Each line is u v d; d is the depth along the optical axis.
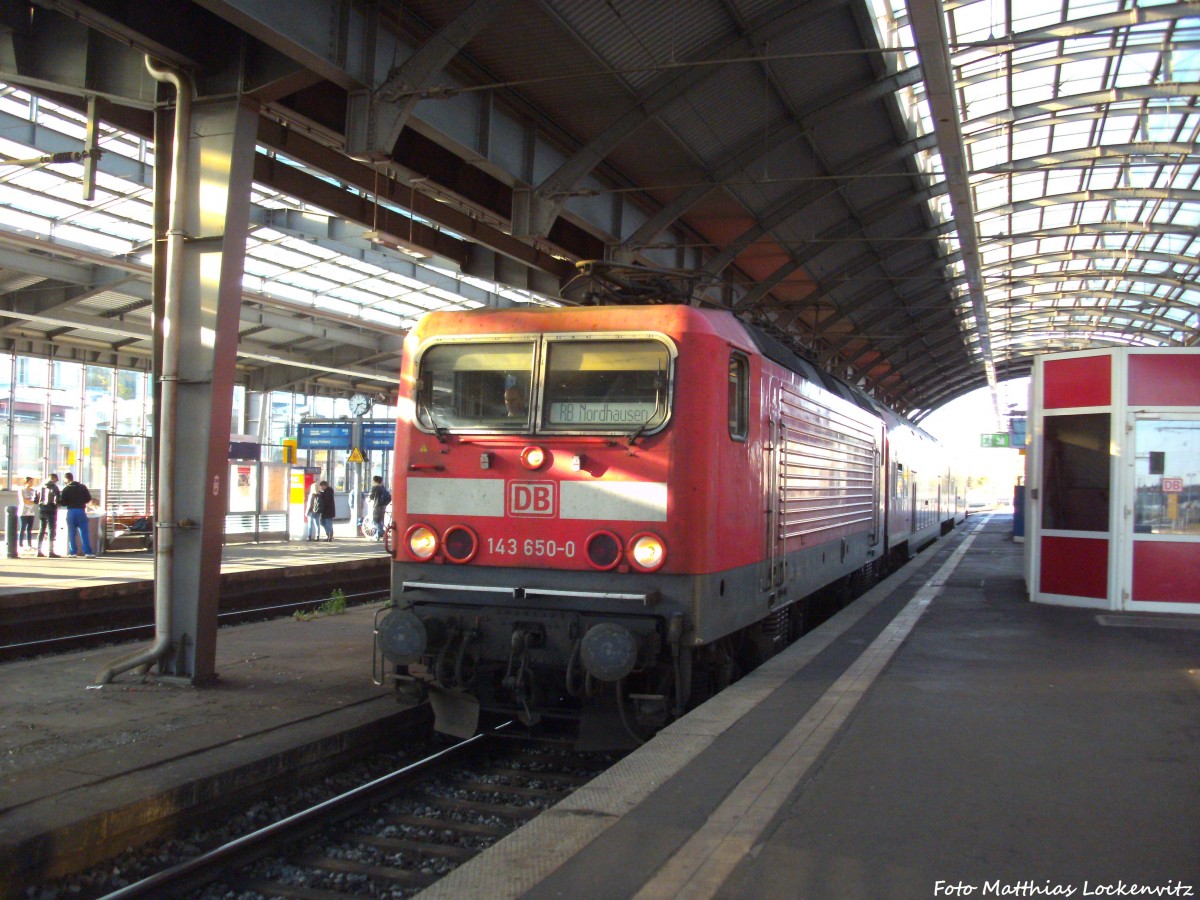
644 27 12.75
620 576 7.17
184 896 5.27
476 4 10.21
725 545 7.47
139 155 17.39
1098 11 17.58
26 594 13.07
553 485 7.34
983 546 27.19
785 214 20.19
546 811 4.86
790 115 16.75
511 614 7.35
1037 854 4.27
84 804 5.47
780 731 6.28
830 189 20.06
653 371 7.29
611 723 7.34
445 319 7.90
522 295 26.22
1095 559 12.19
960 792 5.10
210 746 6.69
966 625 10.84
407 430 7.82
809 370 11.31
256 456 27.78
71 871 5.19
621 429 7.26
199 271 8.82
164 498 8.71
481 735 7.80
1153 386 11.80
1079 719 6.62
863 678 7.93
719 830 4.54
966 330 42.12
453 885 4.03
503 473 7.48
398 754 7.79
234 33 8.85
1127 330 49.00
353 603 16.61
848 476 13.01
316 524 29.17
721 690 8.06
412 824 6.45
